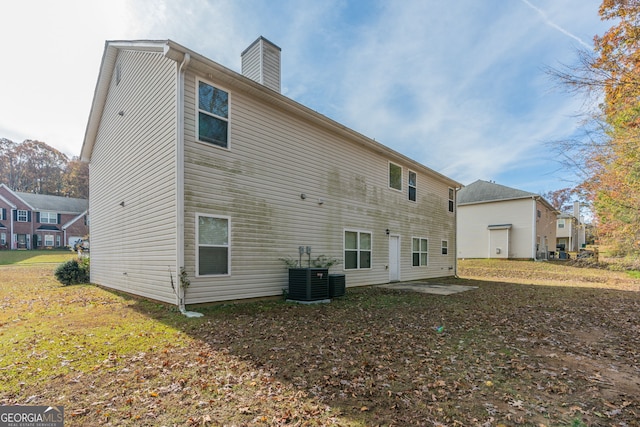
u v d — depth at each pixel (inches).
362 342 177.8
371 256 448.1
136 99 326.6
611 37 280.8
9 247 1333.7
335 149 397.7
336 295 331.6
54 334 184.2
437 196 619.8
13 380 124.0
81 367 136.8
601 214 591.2
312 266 357.4
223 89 283.0
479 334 199.8
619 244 606.9
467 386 125.0
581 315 263.0
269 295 310.8
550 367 146.2
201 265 260.1
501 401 113.6
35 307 264.8
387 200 482.9
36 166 1903.3
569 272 693.9
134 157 328.2
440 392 119.5
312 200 363.3
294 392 116.9
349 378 129.7
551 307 298.2
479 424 98.6
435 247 606.2
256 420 98.8
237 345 167.8
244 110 299.0
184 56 246.5
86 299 305.0
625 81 279.3
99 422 96.7
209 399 111.0
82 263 477.7
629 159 398.3
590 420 101.7
